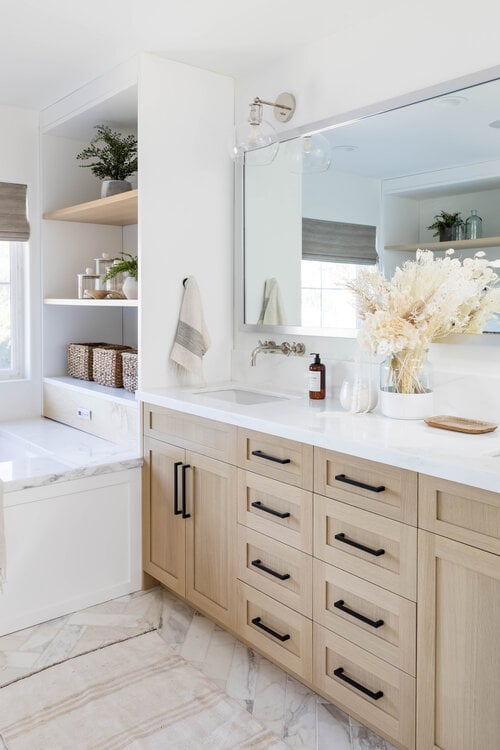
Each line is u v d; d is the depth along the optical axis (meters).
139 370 2.84
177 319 2.93
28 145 3.57
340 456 1.92
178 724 2.00
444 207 2.17
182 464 2.60
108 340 3.98
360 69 2.44
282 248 2.79
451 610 1.64
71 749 1.89
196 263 2.96
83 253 3.80
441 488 1.63
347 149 2.49
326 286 2.60
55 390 3.64
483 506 1.54
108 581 2.80
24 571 2.56
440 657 1.67
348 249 2.50
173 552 2.71
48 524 2.61
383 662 1.83
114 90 2.90
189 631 2.56
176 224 2.88
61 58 2.79
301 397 2.68
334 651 1.99
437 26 2.17
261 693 2.16
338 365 2.62
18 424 3.57
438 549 1.65
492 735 1.56
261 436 2.21
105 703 2.10
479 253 2.08
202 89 2.91
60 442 3.13
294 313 2.76
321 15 2.37
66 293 3.76
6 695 2.14
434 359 2.28
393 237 2.33
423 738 1.73
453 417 2.15
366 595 1.87
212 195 2.99
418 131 2.24
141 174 2.75
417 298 2.15
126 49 2.69
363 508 1.86
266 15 2.37
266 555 2.23
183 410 2.55
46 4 2.30
